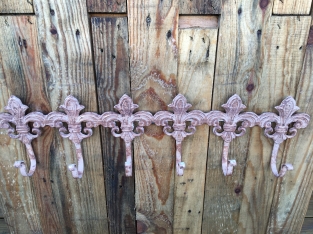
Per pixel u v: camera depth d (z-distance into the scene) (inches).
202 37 17.3
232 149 21.0
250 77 18.5
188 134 19.4
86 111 19.2
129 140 19.4
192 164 21.5
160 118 18.9
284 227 24.5
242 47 17.7
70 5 16.4
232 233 25.0
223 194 23.0
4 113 18.8
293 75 18.5
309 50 17.9
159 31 17.1
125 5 16.4
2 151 20.7
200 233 25.0
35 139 20.2
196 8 16.7
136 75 18.2
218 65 18.1
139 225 24.2
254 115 18.9
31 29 16.9
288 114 18.9
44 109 19.1
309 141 20.7
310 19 17.1
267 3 16.6
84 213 23.7
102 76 18.2
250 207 23.6
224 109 19.3
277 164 21.5
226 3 16.6
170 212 23.7
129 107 18.4
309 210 27.8
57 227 24.4
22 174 20.0
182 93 18.8
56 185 22.3
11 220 23.9
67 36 17.1
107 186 22.5
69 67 17.9
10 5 16.3
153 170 21.7
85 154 21.0
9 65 17.8
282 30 17.3
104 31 17.1
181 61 17.9
